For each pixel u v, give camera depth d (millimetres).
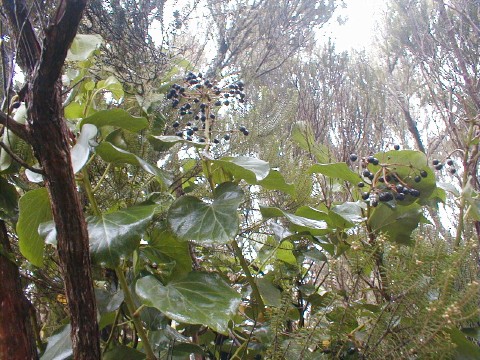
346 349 1385
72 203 1082
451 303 1174
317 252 1734
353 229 1720
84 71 1741
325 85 4016
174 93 1747
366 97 3729
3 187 1454
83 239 1096
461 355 1297
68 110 1685
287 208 1813
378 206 1628
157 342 1549
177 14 3018
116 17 2494
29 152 1401
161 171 1396
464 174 1731
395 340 1231
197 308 1146
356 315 1417
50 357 1357
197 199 1403
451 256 1253
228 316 1138
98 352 1086
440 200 1760
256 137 1904
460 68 3275
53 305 1913
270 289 1672
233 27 3811
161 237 1488
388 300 1387
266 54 3916
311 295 1680
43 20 1089
